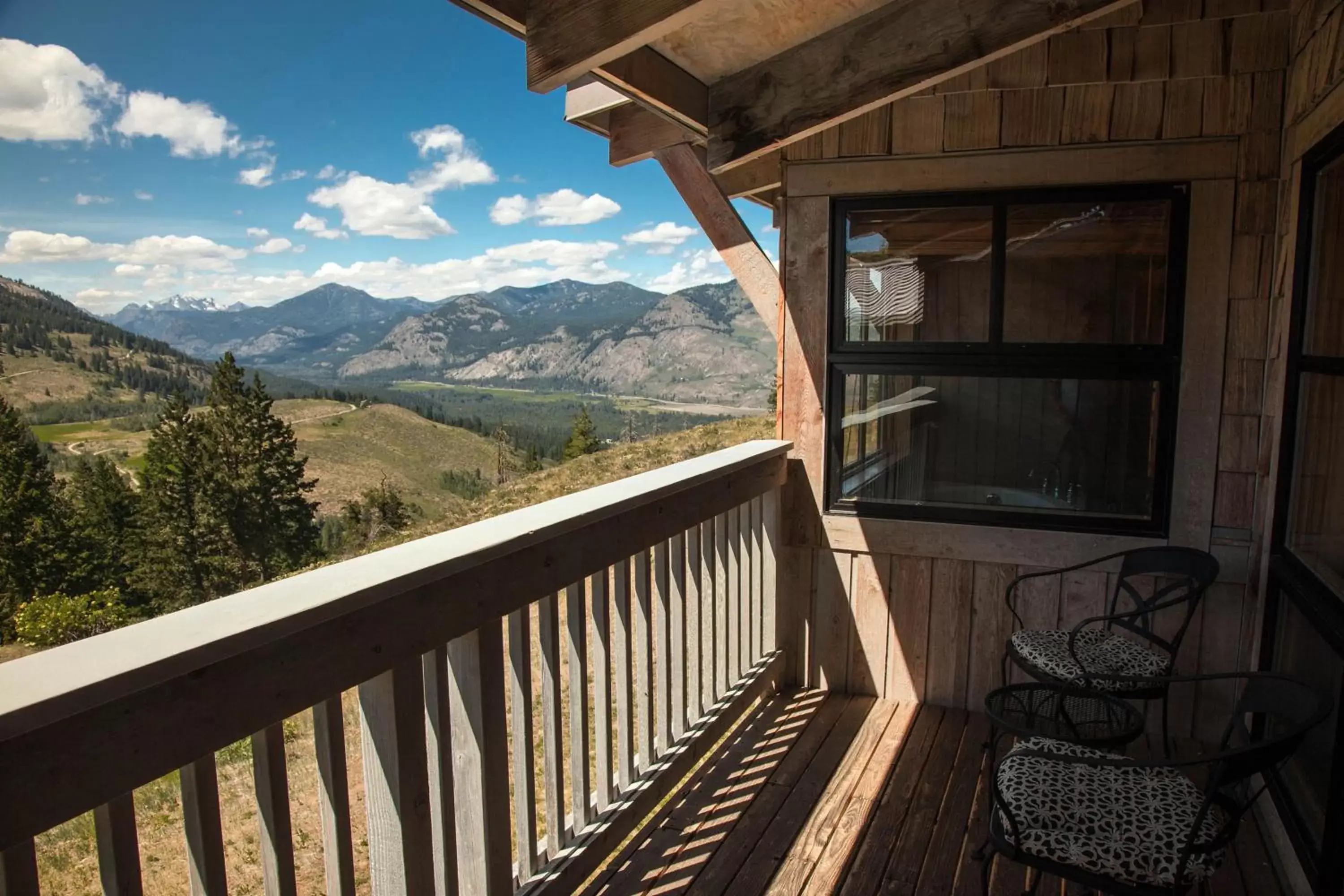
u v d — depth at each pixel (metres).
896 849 2.26
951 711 3.20
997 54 2.12
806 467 3.35
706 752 2.70
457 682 1.67
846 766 2.74
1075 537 3.01
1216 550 2.86
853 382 3.27
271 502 45.44
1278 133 2.68
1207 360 2.82
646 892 2.08
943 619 3.22
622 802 2.24
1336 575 1.98
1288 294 2.47
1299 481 2.37
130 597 42.62
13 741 0.81
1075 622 3.04
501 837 1.73
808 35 2.31
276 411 114.69
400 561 1.40
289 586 1.22
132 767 0.93
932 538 3.18
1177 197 2.82
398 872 1.43
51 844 3.16
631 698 2.32
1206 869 1.47
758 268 3.35
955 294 3.10
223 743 1.04
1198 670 2.91
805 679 3.45
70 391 135.88
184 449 43.62
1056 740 1.83
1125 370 2.92
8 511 39.91
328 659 1.21
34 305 182.25
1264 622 2.54
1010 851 1.59
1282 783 2.15
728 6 2.08
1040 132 2.90
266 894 1.21
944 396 3.15
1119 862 1.49
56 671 0.88
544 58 1.69
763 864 2.20
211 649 0.99
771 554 3.31
